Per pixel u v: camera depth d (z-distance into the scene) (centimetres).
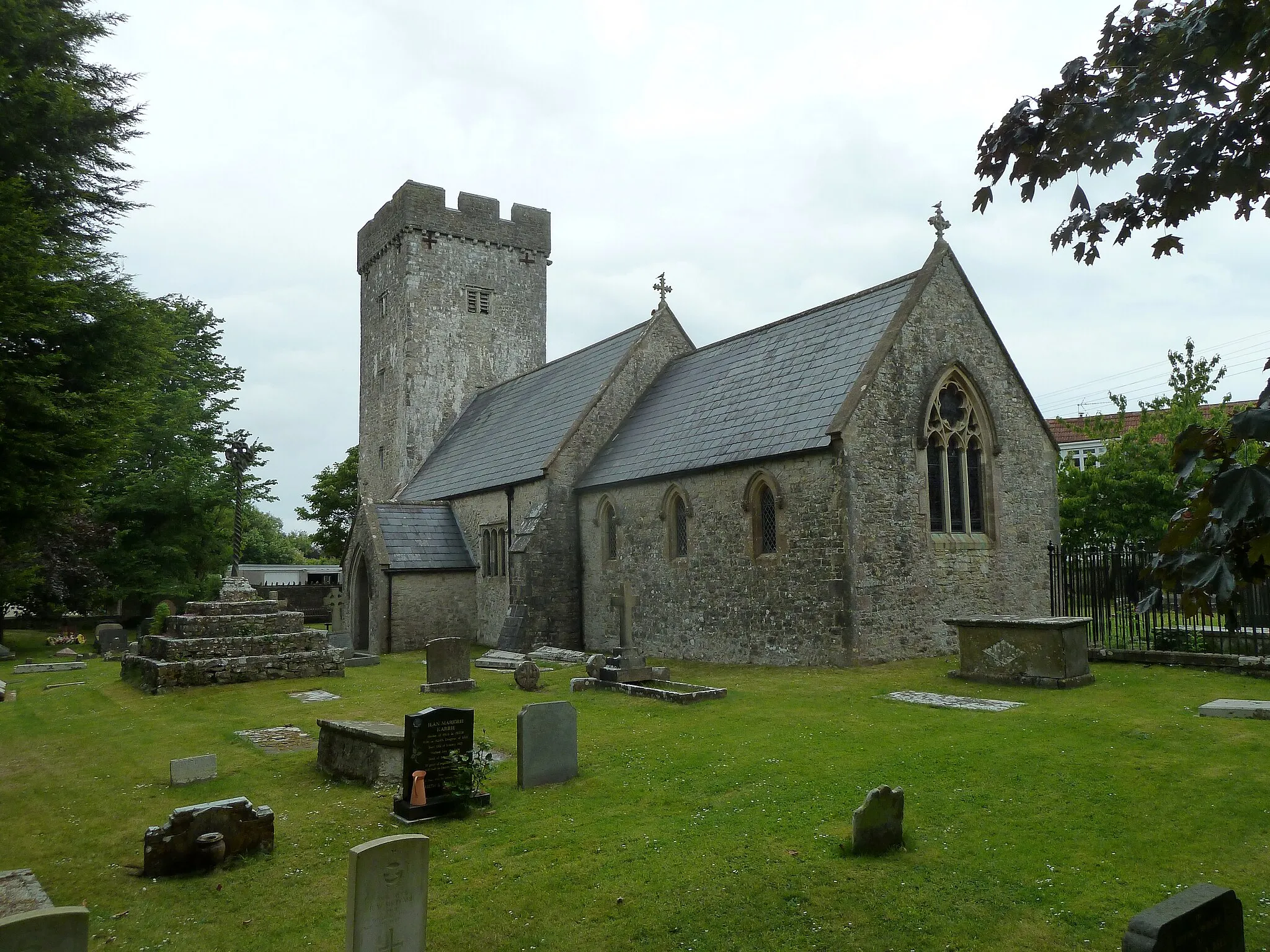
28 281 1426
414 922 621
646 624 2417
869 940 634
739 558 2119
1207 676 1581
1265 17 444
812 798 951
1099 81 541
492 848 848
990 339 2227
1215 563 409
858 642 1861
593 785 1050
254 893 763
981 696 1504
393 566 2995
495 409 3881
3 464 1483
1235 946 537
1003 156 571
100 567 3812
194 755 1298
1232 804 878
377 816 964
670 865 779
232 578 2303
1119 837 806
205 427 4362
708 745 1221
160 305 1953
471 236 4388
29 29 1838
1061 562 2073
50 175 1797
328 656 2150
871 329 2153
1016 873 736
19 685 2212
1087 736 1165
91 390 1744
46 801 1071
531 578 2645
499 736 1363
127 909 735
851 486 1884
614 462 2652
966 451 2161
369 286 4725
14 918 512
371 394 4638
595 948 639
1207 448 409
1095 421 3266
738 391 2444
